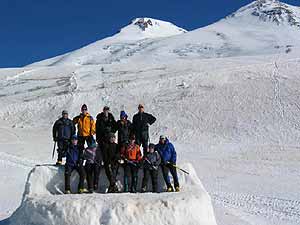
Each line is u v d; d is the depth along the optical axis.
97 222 12.14
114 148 14.40
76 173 14.66
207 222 13.03
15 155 34.25
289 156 34.94
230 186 25.12
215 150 38.53
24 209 13.03
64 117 14.84
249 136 42.22
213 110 48.31
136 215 12.26
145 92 55.75
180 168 14.91
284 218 17.36
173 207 12.63
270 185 25.33
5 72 75.81
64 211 12.23
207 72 59.97
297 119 44.47
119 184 14.80
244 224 16.14
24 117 53.09
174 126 45.69
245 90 52.12
